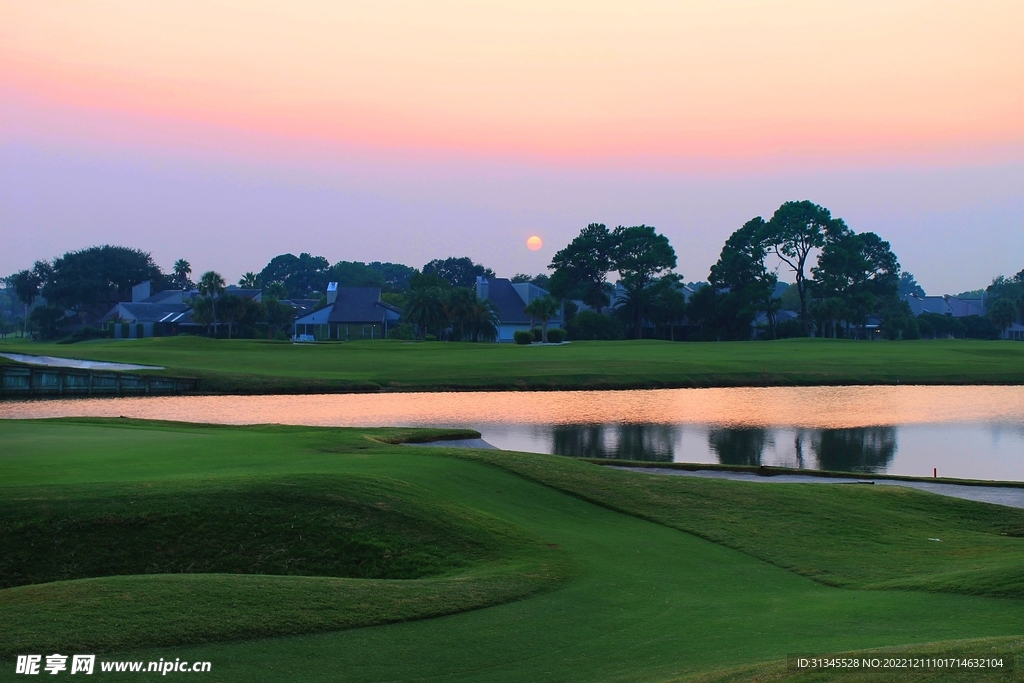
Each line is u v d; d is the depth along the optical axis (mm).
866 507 25969
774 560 20281
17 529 19219
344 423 53812
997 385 81375
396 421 54969
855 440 48781
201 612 13953
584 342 132750
